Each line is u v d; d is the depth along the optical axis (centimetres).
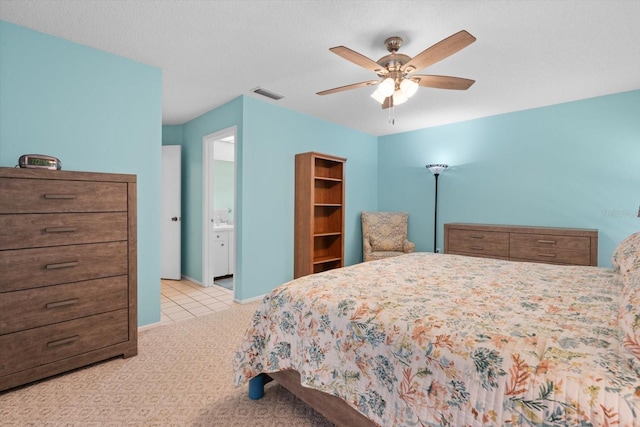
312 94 340
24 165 190
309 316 148
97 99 246
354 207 496
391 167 518
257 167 361
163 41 233
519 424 87
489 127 416
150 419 163
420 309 133
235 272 362
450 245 389
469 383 98
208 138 412
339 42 232
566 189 359
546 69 271
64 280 199
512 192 397
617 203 329
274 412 170
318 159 427
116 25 213
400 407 113
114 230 219
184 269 477
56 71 228
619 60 254
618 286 167
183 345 250
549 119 369
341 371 133
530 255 337
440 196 462
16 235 181
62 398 180
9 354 180
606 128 334
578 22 202
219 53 251
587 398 80
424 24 207
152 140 277
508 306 137
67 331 200
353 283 174
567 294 154
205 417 166
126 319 226
